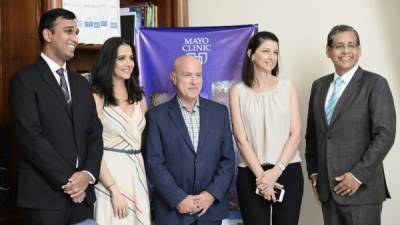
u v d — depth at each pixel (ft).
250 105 9.74
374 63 11.62
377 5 11.50
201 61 11.43
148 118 9.60
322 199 9.50
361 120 9.05
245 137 9.77
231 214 11.23
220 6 13.33
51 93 8.36
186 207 9.03
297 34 12.35
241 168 9.86
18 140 8.22
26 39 11.01
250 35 11.36
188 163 9.28
